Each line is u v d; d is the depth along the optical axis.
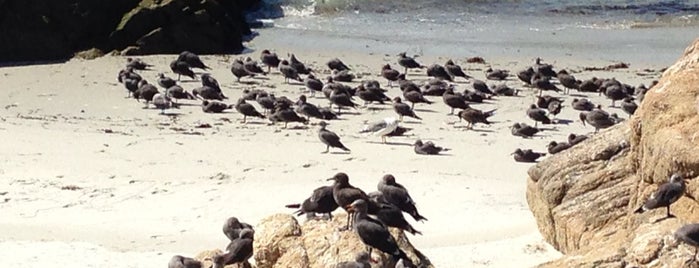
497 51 51.12
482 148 34.16
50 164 31.28
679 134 19.34
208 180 29.97
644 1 62.03
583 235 21.94
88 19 51.16
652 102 20.36
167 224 26.14
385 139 35.22
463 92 41.28
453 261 22.91
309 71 45.72
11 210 27.00
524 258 23.03
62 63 49.03
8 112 38.75
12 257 23.48
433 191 28.77
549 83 42.28
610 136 23.50
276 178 30.19
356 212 18.41
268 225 19.03
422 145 33.31
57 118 37.88
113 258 23.53
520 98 41.84
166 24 51.38
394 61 49.09
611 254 16.83
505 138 35.62
